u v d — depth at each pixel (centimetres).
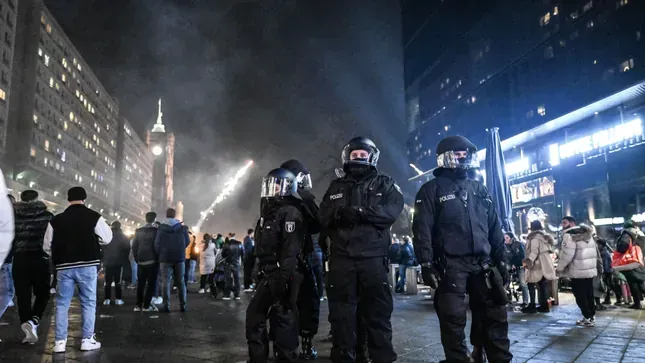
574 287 777
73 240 556
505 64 5131
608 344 604
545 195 3056
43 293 629
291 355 465
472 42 6041
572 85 3884
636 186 2436
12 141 6681
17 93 6800
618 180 2533
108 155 10825
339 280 407
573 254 770
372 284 403
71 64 8456
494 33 5419
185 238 956
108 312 929
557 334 682
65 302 554
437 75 7250
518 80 4703
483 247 391
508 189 1095
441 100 7062
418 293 1430
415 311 961
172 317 858
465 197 399
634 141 2470
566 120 2883
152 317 857
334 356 407
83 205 581
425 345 595
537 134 3144
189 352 550
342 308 408
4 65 6406
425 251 388
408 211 2117
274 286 459
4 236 263
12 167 6644
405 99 8538
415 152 8038
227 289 1252
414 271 1394
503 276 401
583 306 769
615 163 2566
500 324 393
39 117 7112
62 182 7962
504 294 389
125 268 1424
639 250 1041
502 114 4969
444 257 393
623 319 855
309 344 528
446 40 6950
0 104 6288
